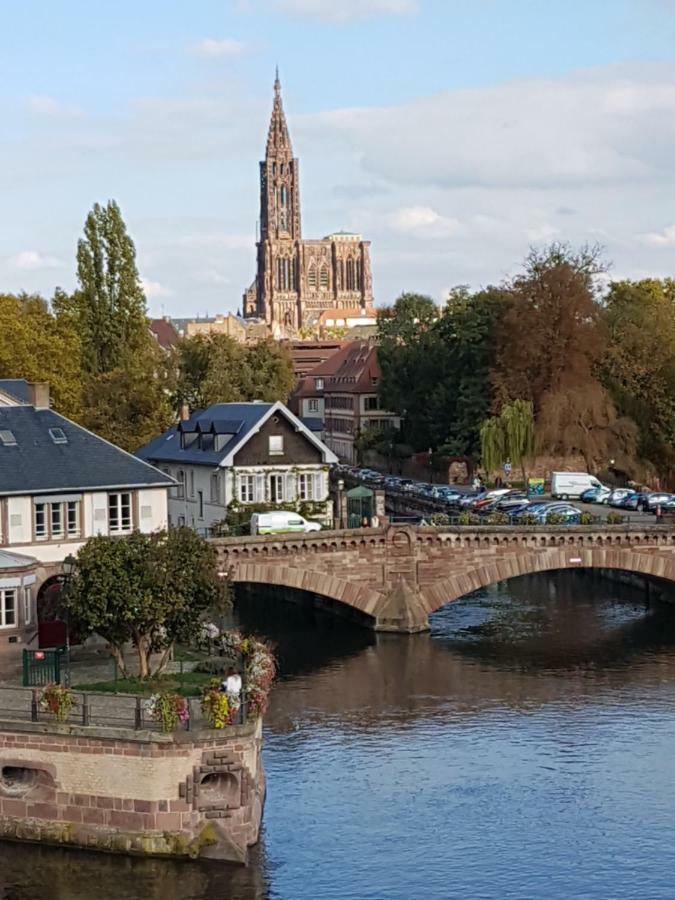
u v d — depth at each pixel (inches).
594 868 2064.5
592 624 3907.5
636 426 5629.9
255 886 1978.3
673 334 5876.0
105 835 1990.7
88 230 5649.6
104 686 2245.3
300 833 2186.3
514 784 2422.5
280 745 2662.4
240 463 4242.1
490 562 3804.1
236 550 3560.5
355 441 7770.7
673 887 2000.5
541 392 5772.6
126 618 2224.4
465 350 6343.5
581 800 2341.3
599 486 5162.4
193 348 5964.6
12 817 2044.8
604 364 5866.1
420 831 2199.8
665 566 3863.2
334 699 3024.1
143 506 3154.5
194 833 1977.1
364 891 1979.6
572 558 3823.8
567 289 5767.7
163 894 1941.4
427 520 3939.5
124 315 5664.4
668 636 3710.6
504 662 3390.7
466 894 1975.9
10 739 2033.7
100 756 1990.7
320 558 3673.7
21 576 2689.5
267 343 6097.4
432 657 3462.1
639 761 2551.7
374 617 3759.8
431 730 2765.7
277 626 3939.5
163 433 5044.3
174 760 1964.8
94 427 5044.3
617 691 3080.7
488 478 5674.2
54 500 3051.2
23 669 2306.8
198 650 2544.3
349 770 2500.0
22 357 4616.1
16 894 1904.5
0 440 3093.0
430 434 6717.5
